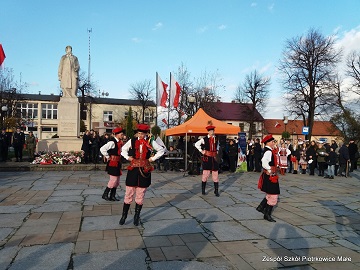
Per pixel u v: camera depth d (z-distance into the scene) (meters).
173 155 16.69
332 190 10.39
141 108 66.69
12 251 4.36
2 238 4.91
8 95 41.25
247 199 8.38
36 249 4.44
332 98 34.44
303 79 34.06
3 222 5.81
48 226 5.57
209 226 5.72
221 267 3.94
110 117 66.44
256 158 15.80
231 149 15.84
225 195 8.91
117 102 68.12
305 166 16.25
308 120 35.00
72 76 18.11
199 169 14.20
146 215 6.46
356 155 17.61
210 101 41.44
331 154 14.11
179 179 12.26
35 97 65.50
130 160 5.76
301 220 6.34
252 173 15.20
